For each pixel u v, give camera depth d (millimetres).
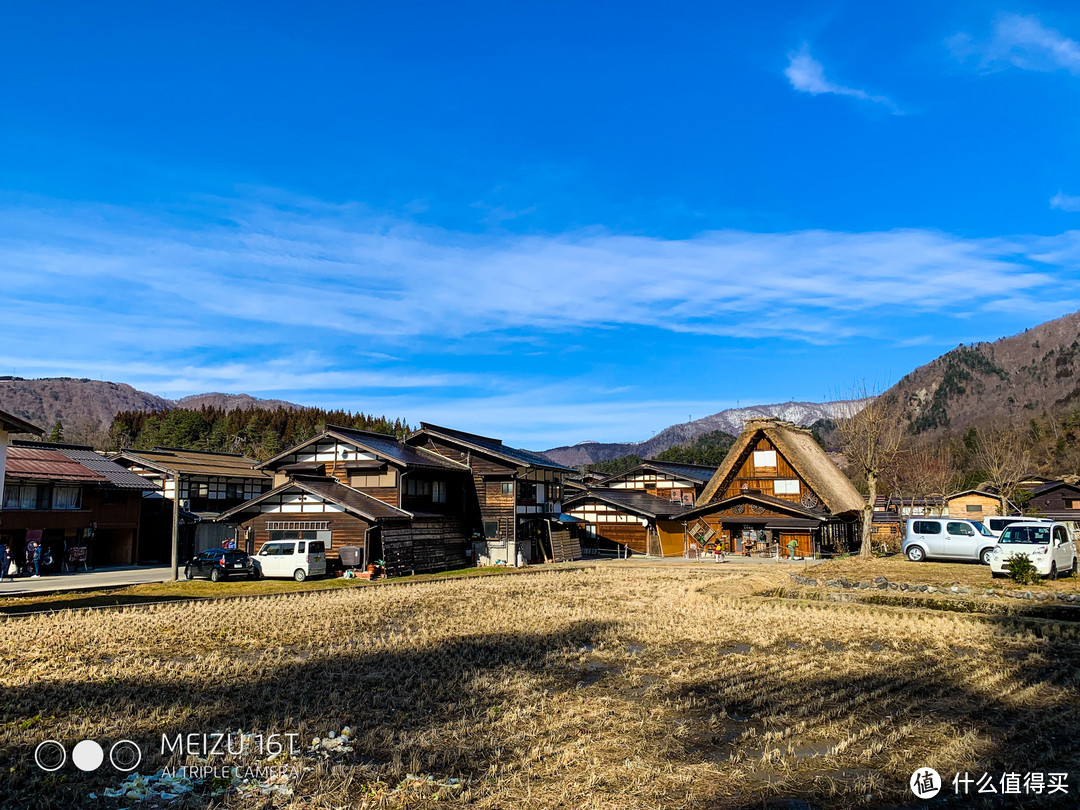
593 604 19609
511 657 12742
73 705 9711
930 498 55812
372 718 9180
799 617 16547
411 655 12836
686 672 11422
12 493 29781
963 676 10977
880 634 14414
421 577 29562
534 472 39812
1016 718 8992
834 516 38750
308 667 11875
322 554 28109
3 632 14984
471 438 41281
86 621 16422
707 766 7523
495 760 7742
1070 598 17266
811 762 7633
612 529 44844
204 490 43719
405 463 32250
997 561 20984
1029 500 54156
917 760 7648
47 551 30188
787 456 40781
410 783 7125
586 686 10773
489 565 36094
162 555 38938
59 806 6652
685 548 42406
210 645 13875
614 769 7465
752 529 40000
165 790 6992
